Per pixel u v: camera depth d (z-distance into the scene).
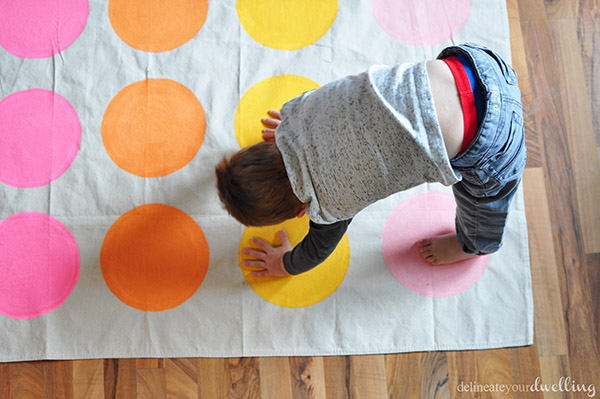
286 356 1.00
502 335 1.03
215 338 1.00
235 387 0.99
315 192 0.70
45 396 0.97
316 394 1.00
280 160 0.72
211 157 1.05
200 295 1.01
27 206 1.01
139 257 1.01
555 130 1.10
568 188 1.08
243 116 1.06
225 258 1.02
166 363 0.99
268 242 1.03
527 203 1.08
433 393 1.01
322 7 1.11
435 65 0.72
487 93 0.69
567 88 1.11
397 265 1.04
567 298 1.05
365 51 1.10
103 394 0.98
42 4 1.07
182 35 1.08
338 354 1.01
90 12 1.08
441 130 0.69
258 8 1.10
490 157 0.74
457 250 1.00
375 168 0.68
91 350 0.98
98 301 0.99
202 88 1.07
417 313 1.03
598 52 1.11
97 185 1.03
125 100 1.05
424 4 1.12
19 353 0.97
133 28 1.08
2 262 0.99
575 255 1.06
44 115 1.04
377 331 1.02
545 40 1.12
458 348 1.02
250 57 1.08
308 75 1.09
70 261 1.00
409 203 1.06
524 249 1.06
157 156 1.04
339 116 0.69
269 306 1.01
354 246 1.04
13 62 1.05
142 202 1.03
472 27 1.12
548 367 1.02
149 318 1.00
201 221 1.03
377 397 1.00
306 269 0.92
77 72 1.06
